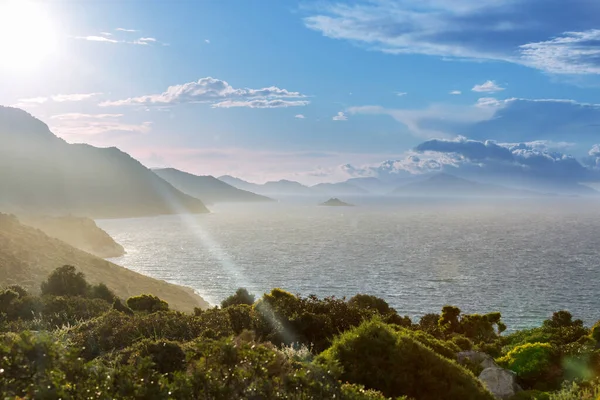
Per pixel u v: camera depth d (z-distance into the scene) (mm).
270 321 21391
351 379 14219
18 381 9594
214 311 22484
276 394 10203
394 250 189250
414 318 80062
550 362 20016
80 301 31203
